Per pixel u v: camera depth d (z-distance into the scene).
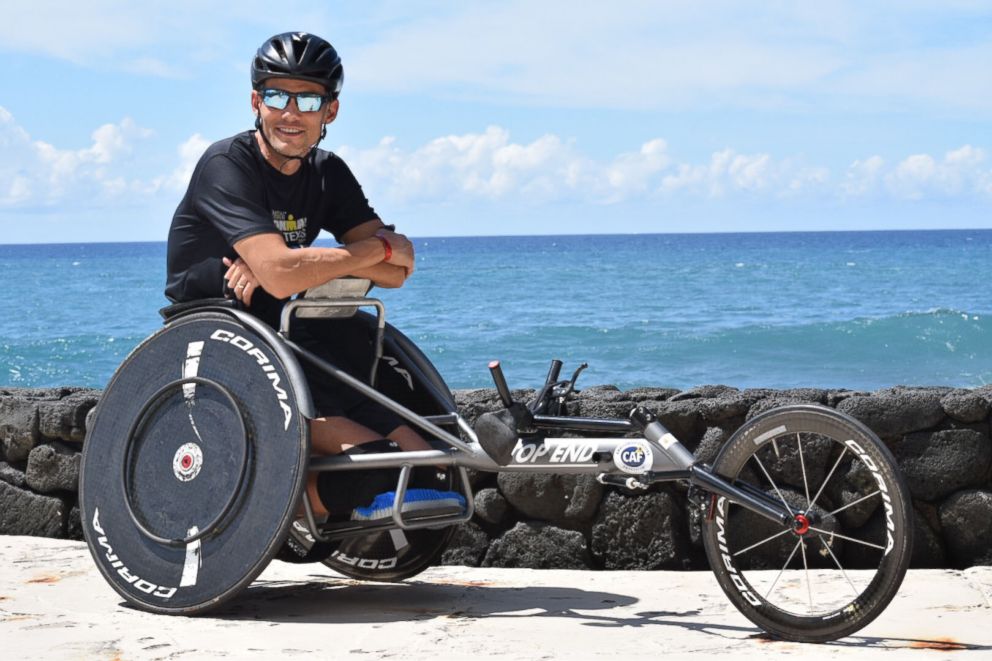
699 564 4.48
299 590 4.11
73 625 3.45
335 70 3.90
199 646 3.19
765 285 50.25
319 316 3.94
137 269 90.44
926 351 22.91
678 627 3.41
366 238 4.08
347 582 4.27
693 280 55.22
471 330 28.98
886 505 3.18
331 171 4.18
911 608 3.59
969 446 4.29
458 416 3.96
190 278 3.96
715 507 3.39
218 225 3.83
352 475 3.71
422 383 4.09
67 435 5.09
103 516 3.86
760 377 20.56
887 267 69.38
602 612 3.65
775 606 3.29
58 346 26.48
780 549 4.35
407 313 36.41
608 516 4.52
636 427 3.55
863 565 4.31
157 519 3.75
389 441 3.79
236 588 3.55
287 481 3.55
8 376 22.12
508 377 20.91
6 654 3.08
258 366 3.70
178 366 3.86
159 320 35.28
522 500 4.62
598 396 4.73
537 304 39.53
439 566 4.62
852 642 3.19
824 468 4.36
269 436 3.62
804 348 23.84
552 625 3.44
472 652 3.09
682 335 26.31
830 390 4.59
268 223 3.80
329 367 3.82
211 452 3.71
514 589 4.09
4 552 4.68
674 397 4.71
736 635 3.30
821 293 44.25
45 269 92.38
